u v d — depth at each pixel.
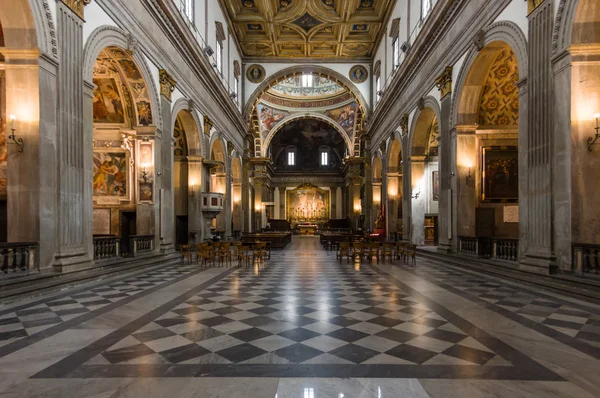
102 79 10.76
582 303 5.72
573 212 6.54
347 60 25.94
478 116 11.64
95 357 3.52
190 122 15.44
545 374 3.14
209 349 3.75
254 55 25.94
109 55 9.70
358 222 33.09
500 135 11.71
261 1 19.28
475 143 11.19
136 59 10.05
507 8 8.48
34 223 6.68
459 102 11.10
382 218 22.41
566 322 4.69
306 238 34.38
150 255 10.84
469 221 11.16
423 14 14.66
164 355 3.58
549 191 7.02
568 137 6.63
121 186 12.09
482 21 9.55
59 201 7.15
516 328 4.46
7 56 6.68
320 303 5.90
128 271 9.16
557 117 6.90
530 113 7.55
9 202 6.67
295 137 47.09
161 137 11.91
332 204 47.31
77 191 7.62
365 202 27.06
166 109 12.23
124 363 3.38
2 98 8.75
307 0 19.42
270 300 6.13
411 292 6.78
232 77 22.72
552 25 7.00
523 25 7.88
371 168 26.44
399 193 20.88
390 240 20.42
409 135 16.41
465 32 10.52
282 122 36.47
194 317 5.02
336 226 40.81
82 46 7.82
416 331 4.36
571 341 3.98
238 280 8.30
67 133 7.36
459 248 11.20
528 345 3.86
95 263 8.30
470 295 6.46
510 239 8.71
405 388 2.89
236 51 23.92
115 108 11.79
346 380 3.03
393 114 19.50
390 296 6.42
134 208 12.05
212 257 12.45
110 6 8.80
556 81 6.93
